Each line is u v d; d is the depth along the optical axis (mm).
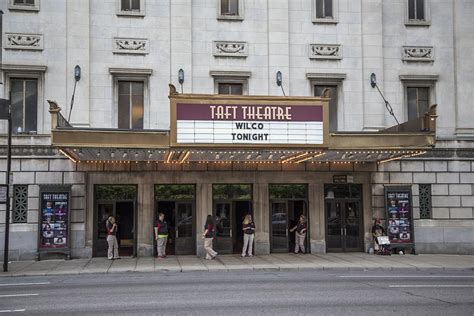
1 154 22891
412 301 12391
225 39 24859
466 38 26094
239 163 24500
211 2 24906
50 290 14484
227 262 21547
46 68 23344
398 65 25891
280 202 25125
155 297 13023
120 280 16703
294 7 25484
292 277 17141
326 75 25172
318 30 25516
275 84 24781
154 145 19531
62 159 23266
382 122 25344
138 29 24281
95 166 23500
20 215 22859
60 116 19656
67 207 22844
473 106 25828
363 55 25547
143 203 23828
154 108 24109
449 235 25297
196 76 24547
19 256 22594
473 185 25641
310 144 20094
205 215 24234
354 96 25422
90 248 23281
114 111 23859
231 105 19719
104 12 24125
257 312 11047
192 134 19438
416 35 26109
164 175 24062
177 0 24469
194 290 14172
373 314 10867
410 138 21078
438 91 26016
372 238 25094
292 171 24922
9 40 23188
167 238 24188
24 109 23375
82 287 15031
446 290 14094
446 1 26328
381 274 18109
